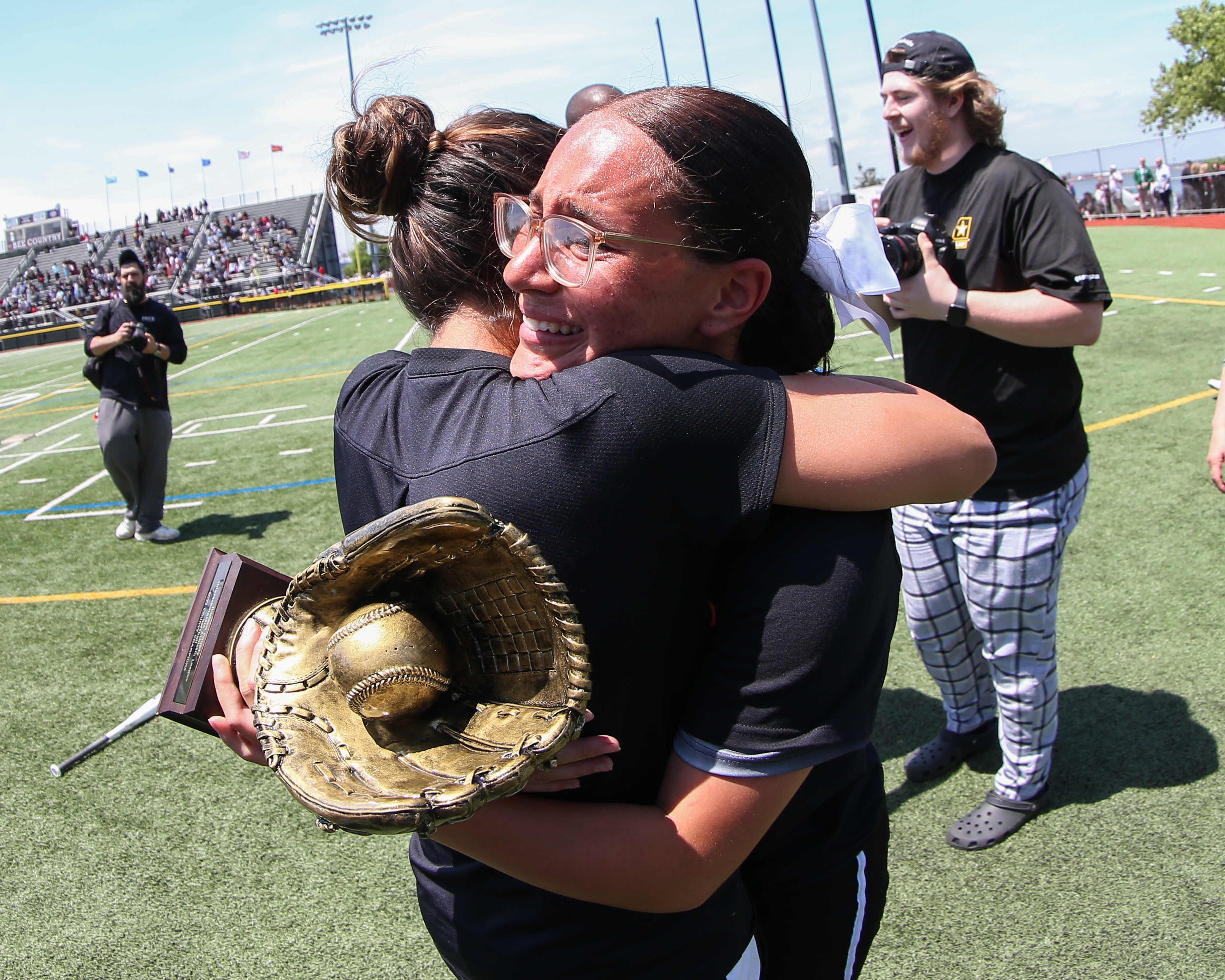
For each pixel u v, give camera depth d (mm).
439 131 1151
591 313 891
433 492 867
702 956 1034
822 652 886
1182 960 2107
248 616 1077
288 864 2787
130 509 6191
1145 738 2918
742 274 909
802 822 1179
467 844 884
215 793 3182
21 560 6027
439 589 841
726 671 906
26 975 2387
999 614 2416
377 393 1001
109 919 2580
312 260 46531
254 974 2357
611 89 1416
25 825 3039
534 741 755
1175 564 4117
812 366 1063
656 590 866
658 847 886
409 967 2352
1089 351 8711
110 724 3691
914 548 2645
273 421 10453
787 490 875
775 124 916
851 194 6711
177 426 10789
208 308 33375
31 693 4000
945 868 2498
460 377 937
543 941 1019
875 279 1248
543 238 885
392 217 1177
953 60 2291
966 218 2338
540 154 1127
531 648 829
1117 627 3645
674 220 853
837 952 1220
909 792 2846
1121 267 14008
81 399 14109
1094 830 2547
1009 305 2188
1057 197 2203
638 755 944
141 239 48719
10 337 33375
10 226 58906
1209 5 36188
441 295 1115
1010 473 2326
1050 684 2484
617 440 819
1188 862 2391
